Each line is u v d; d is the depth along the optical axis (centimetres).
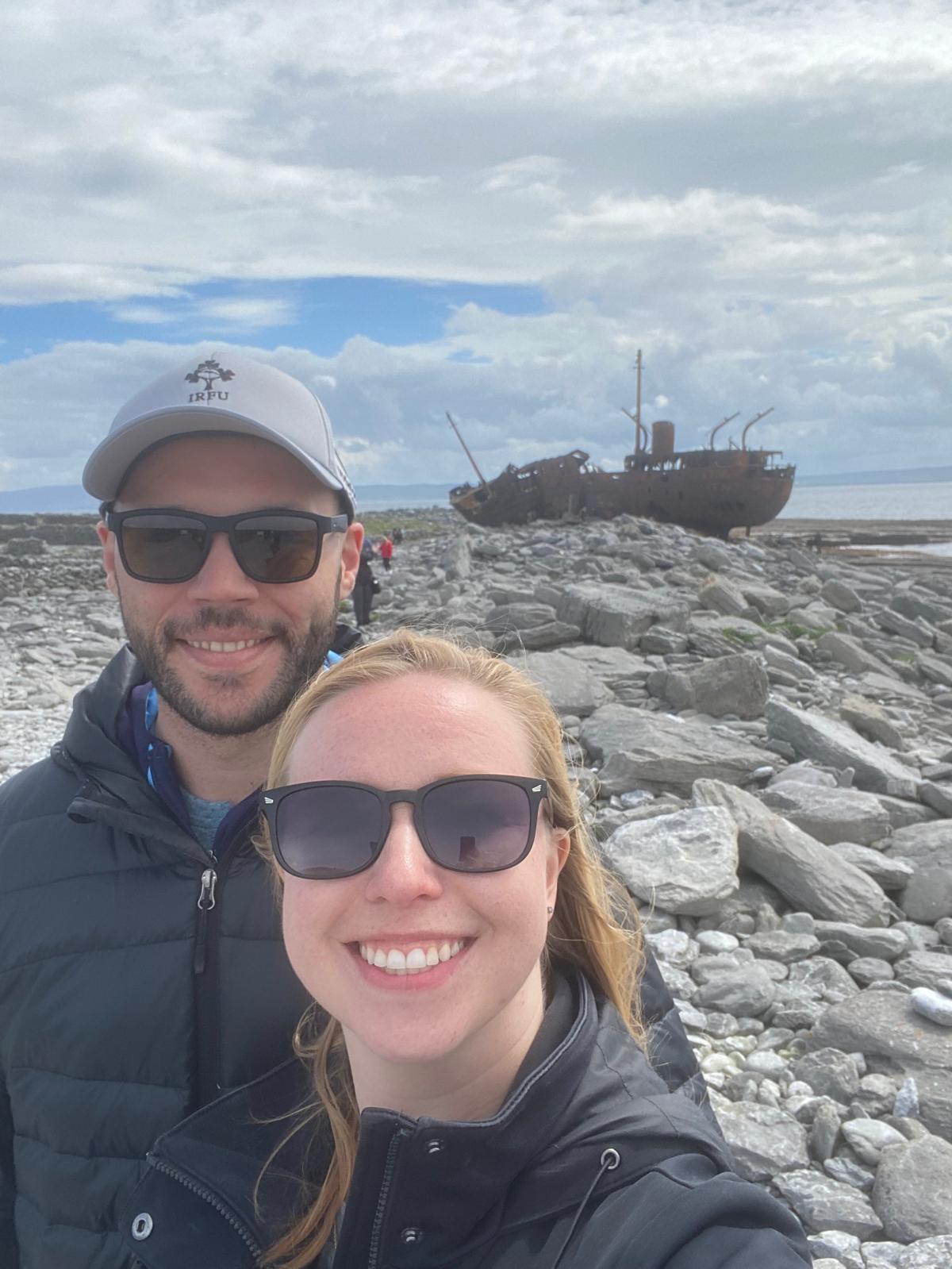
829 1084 157
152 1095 73
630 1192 47
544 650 568
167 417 73
